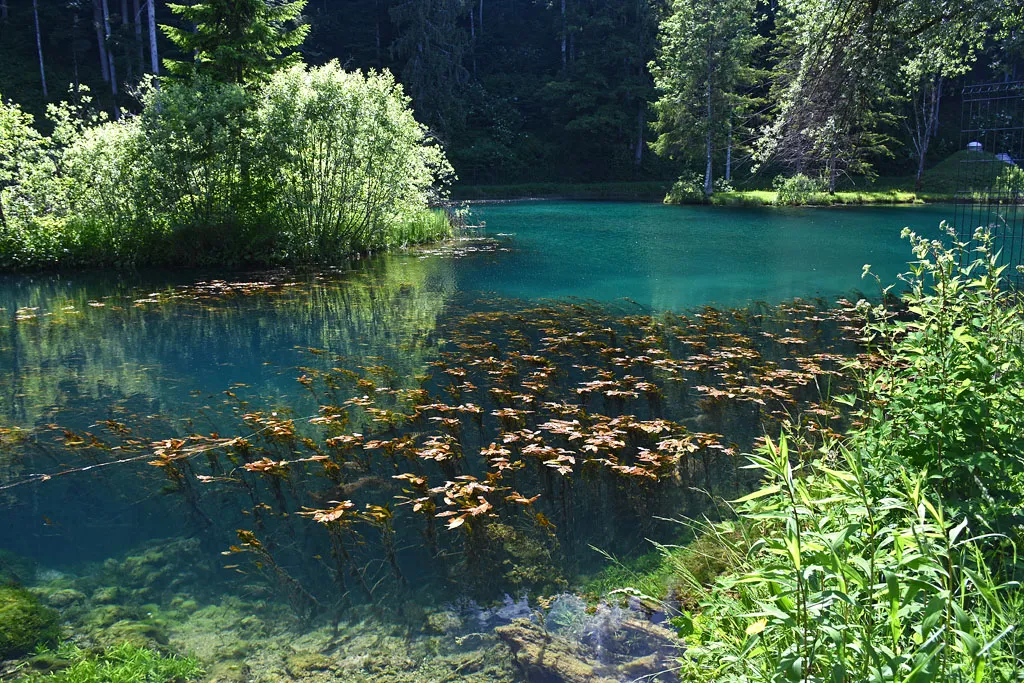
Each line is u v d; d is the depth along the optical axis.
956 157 33.31
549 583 3.43
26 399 6.22
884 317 3.76
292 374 6.82
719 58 31.44
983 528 2.46
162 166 13.80
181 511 4.21
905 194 28.67
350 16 46.47
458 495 3.93
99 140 14.30
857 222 20.95
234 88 14.34
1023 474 2.75
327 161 14.73
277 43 17.69
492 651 2.93
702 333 8.05
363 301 10.46
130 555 3.76
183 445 5.08
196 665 2.88
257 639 3.06
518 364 6.95
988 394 2.84
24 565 3.65
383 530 3.96
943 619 1.60
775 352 7.19
